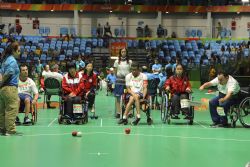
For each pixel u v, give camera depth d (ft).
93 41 106.22
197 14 121.39
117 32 116.47
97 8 117.70
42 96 60.03
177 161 21.50
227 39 111.34
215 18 121.60
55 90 44.60
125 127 32.58
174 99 34.14
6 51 28.04
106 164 20.67
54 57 93.56
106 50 104.63
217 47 107.96
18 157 22.08
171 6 118.32
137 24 121.60
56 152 23.31
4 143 25.68
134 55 102.68
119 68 37.45
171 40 109.09
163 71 53.42
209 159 22.02
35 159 21.65
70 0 118.21
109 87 64.13
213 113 33.63
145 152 23.54
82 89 34.45
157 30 113.29
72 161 21.25
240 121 33.17
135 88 34.35
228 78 32.78
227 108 33.04
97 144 25.67
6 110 28.32
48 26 120.47
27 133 29.27
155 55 96.58
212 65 79.30
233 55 96.43
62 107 34.01
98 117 38.55
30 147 24.59
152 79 43.93
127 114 34.17
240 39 111.75
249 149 24.73
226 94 32.99
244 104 32.81
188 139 27.76
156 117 38.81
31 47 101.35
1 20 118.93
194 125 34.12
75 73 34.53
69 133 29.53
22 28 119.14
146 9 117.91
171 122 35.68
